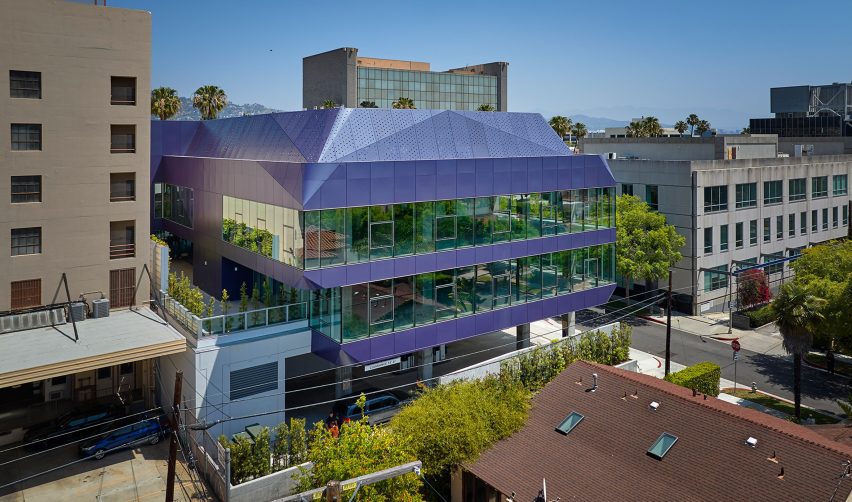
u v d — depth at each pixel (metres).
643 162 59.22
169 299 34.19
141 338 30.70
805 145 79.06
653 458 22.11
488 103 143.75
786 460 20.19
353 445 21.66
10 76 32.31
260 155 39.41
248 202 35.81
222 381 30.36
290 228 31.17
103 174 35.34
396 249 33.28
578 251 43.12
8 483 27.27
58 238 34.16
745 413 24.56
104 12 34.78
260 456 26.20
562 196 41.44
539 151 42.97
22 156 32.81
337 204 30.88
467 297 36.88
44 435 30.70
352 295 31.88
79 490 26.75
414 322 34.44
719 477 20.50
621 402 25.48
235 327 31.08
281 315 32.59
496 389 29.02
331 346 31.89
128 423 32.66
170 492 19.81
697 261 55.66
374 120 36.06
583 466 22.67
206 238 42.22
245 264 36.47
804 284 42.47
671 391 26.25
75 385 35.22
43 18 32.97
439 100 136.25
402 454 21.88
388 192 32.56
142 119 36.34
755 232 61.44
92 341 30.25
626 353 41.38
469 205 36.19
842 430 26.45
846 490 18.38
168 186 49.41
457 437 24.33
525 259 39.78
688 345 48.31
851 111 108.81
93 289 35.44
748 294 56.84
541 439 24.83
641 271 52.09
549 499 21.39
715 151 65.38
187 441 30.25
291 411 33.88
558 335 47.78
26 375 26.69
